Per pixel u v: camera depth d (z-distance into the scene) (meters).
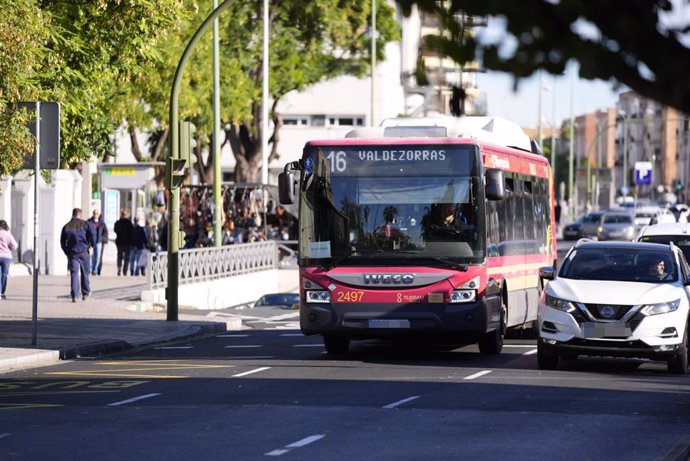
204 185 70.94
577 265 28.30
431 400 21.42
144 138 121.94
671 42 6.26
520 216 33.72
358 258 29.00
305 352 31.67
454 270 28.75
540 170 37.09
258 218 71.31
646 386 24.14
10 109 28.81
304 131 123.94
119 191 74.38
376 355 30.78
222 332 39.28
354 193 29.22
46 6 34.91
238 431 17.67
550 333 26.84
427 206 29.05
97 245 63.00
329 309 29.03
